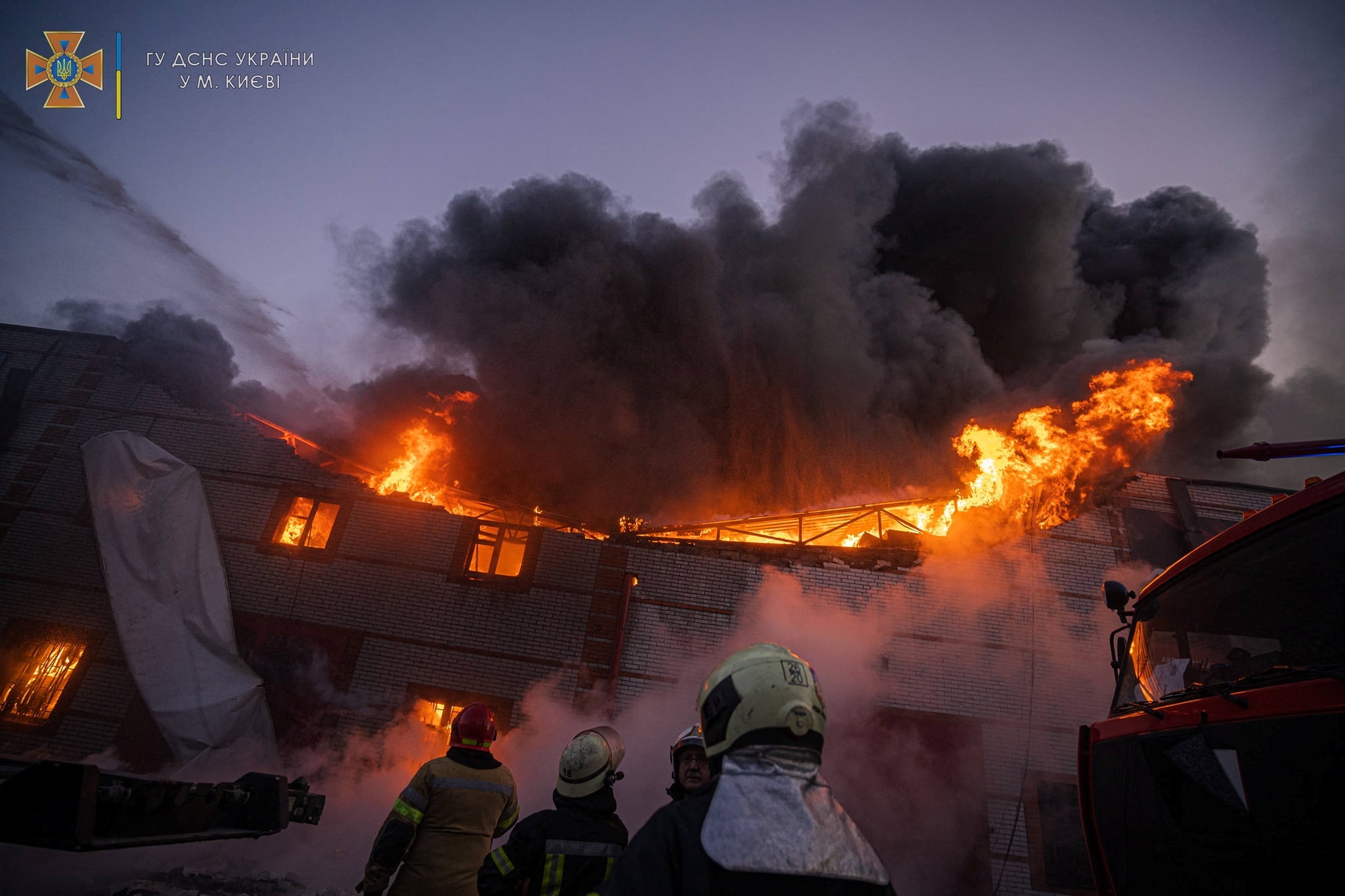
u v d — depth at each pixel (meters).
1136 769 3.86
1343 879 2.41
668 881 1.19
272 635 11.47
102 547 11.41
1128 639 4.64
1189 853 3.29
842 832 1.26
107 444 11.99
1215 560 3.84
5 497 12.50
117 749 10.55
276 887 7.52
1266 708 2.87
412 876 3.22
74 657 11.30
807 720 1.36
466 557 12.08
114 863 7.58
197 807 3.34
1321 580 3.01
